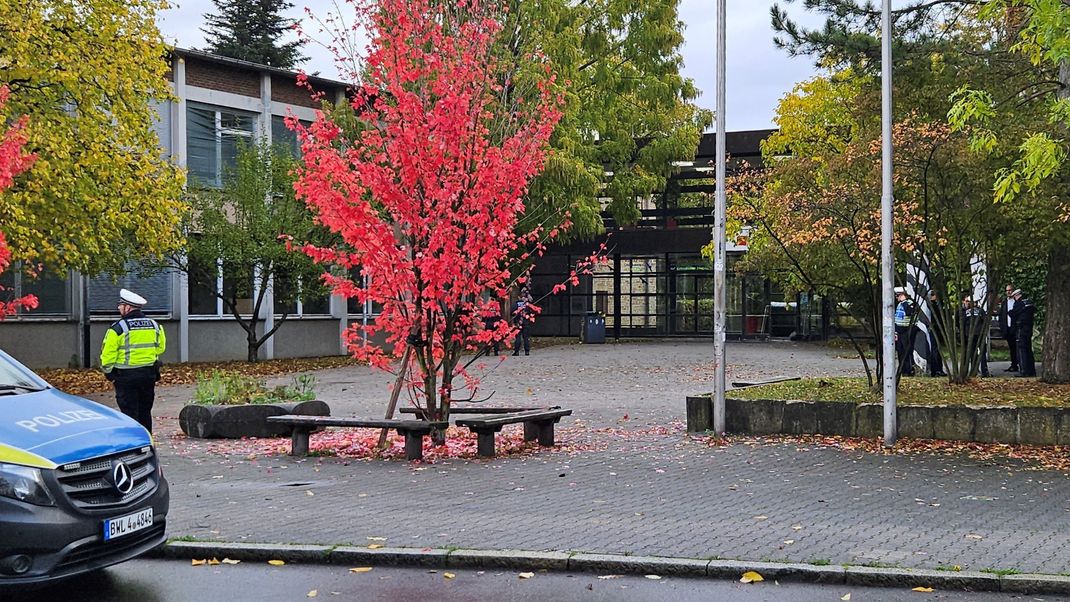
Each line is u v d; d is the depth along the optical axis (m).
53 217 18.75
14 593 6.61
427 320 12.34
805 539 7.70
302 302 30.02
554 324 41.91
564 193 30.67
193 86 29.84
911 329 14.45
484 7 12.84
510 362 27.06
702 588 6.70
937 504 8.99
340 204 11.73
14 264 20.41
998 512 8.65
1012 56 15.85
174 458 11.93
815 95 28.66
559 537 7.80
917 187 14.37
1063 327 15.84
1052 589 6.51
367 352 12.51
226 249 26.83
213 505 9.11
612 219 40.44
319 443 13.02
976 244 15.42
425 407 13.48
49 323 26.75
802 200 14.39
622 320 41.03
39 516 5.94
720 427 13.12
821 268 15.86
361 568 7.25
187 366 27.56
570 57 30.81
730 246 38.34
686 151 35.72
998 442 12.25
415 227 11.95
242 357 31.28
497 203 12.03
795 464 11.16
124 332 12.81
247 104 31.17
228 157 30.84
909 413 12.60
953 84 15.96
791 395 13.89
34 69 18.45
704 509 8.84
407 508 8.94
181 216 24.98
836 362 26.39
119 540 6.36
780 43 17.02
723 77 12.80
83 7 19.86
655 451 12.12
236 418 13.72
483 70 12.21
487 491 9.73
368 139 12.15
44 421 6.42
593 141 35.06
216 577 7.04
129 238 23.38
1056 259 15.83
